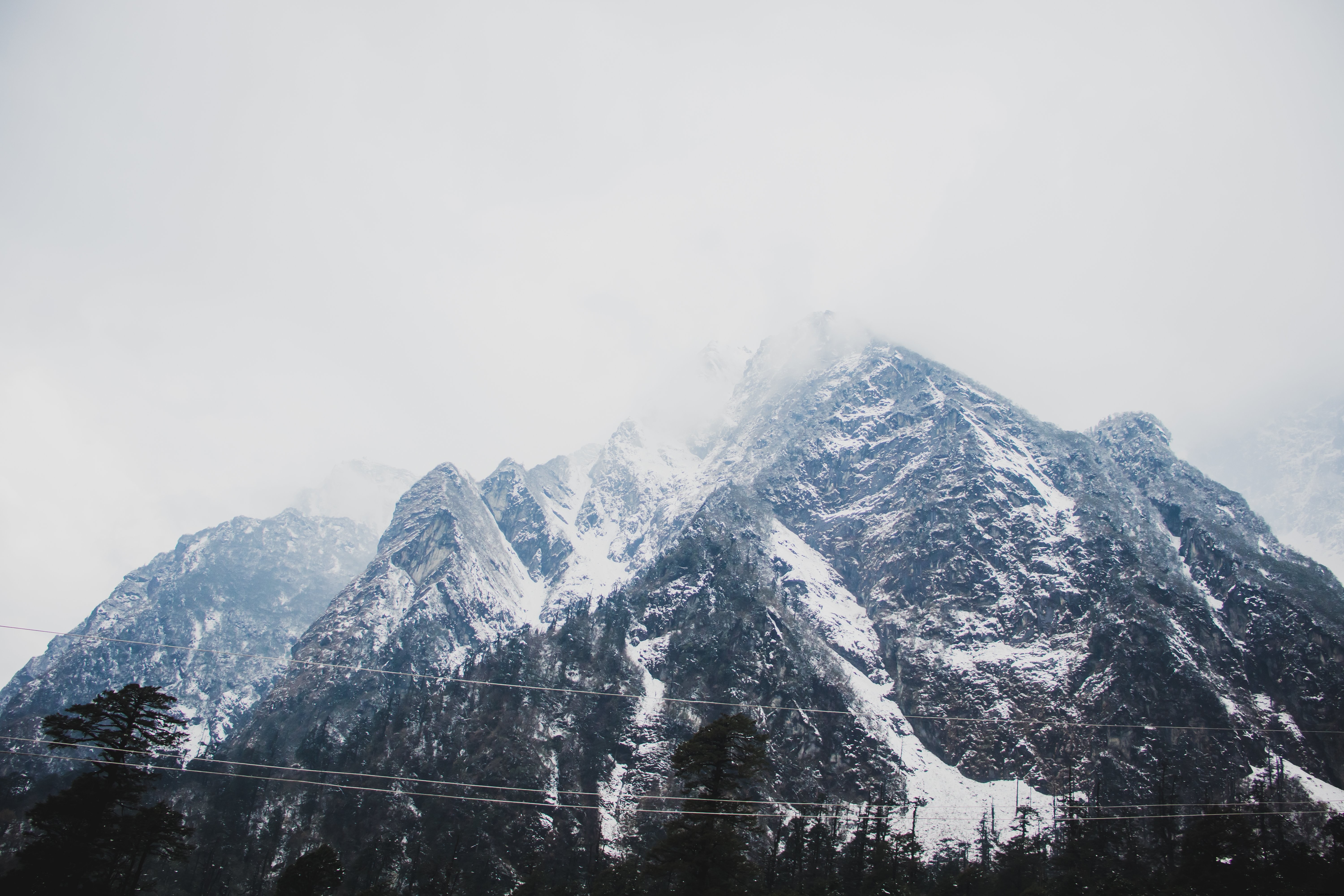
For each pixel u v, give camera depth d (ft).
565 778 651.66
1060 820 565.12
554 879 546.26
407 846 583.99
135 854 314.14
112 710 295.28
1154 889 408.87
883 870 473.67
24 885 278.05
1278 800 602.44
